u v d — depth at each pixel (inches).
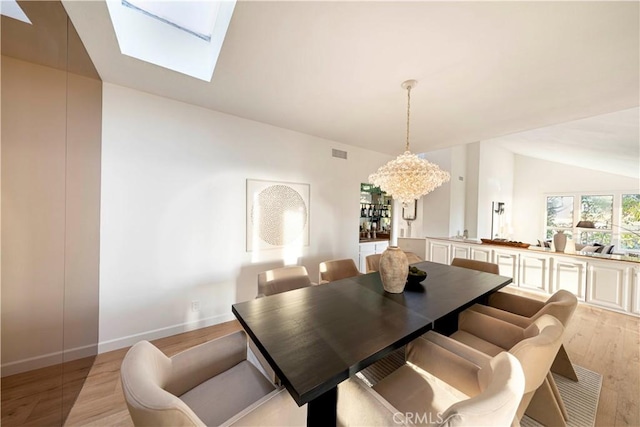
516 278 158.1
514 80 77.6
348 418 42.8
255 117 114.0
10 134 63.2
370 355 42.1
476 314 69.9
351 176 164.7
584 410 63.1
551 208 307.9
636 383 73.6
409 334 49.4
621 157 180.9
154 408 27.8
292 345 44.8
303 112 107.3
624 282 124.3
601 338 100.7
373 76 77.1
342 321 54.8
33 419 58.1
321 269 101.9
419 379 50.7
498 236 295.6
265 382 49.1
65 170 74.4
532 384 44.9
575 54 63.9
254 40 61.5
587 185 281.6
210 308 107.3
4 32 54.1
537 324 54.6
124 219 88.1
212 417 41.0
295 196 135.5
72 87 73.9
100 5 53.5
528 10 50.3
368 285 82.2
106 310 85.5
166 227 96.6
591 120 125.6
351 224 166.9
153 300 94.3
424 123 117.0
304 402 33.3
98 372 75.4
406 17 53.1
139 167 90.5
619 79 75.6
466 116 107.1
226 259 111.5
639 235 253.9
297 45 63.2
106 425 57.6
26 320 66.6
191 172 101.7
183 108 99.1
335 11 51.9
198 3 67.8
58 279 73.2
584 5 48.7
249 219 117.9
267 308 61.9
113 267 86.4
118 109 86.2
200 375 48.3
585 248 237.5
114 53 68.8
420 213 256.1
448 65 70.5
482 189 261.0
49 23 56.4
